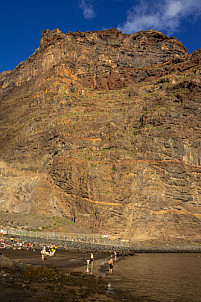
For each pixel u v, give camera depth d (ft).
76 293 67.51
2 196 287.89
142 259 154.81
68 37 455.63
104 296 67.67
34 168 298.97
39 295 59.41
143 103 348.79
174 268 125.39
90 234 222.48
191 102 307.78
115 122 313.73
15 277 77.82
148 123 296.10
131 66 463.42
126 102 363.76
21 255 135.33
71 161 265.75
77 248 180.14
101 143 289.53
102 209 232.12
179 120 291.17
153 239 226.99
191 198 255.09
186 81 335.26
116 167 252.01
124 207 232.94
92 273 103.35
